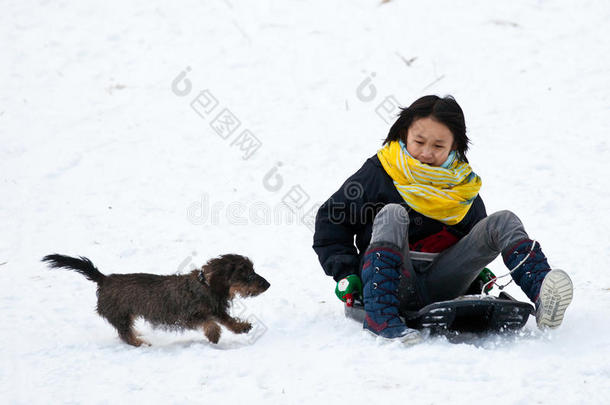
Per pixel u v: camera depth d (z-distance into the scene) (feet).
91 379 20.06
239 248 35.01
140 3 71.82
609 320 22.74
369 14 66.39
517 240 21.25
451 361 19.52
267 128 51.13
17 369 21.06
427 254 23.17
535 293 20.85
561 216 36.65
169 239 36.27
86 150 48.73
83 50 64.64
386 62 59.00
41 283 30.55
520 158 44.11
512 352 19.99
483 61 57.47
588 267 30.07
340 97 54.85
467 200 22.97
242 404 17.95
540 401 17.13
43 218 39.17
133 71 60.95
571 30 60.44
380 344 20.98
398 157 22.94
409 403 17.46
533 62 56.59
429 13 65.00
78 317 26.61
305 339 22.79
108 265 33.17
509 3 65.00
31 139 50.67
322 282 30.35
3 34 67.87
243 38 64.54
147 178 44.60
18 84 59.77
